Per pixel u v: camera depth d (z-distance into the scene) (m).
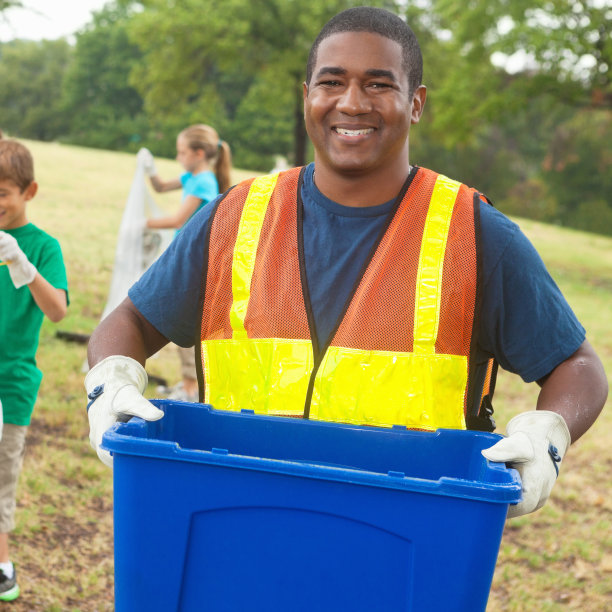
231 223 1.78
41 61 81.50
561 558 4.29
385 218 1.71
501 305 1.66
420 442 1.52
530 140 63.00
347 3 22.62
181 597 1.24
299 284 1.71
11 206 2.97
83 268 10.05
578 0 18.55
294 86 23.97
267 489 1.19
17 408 2.98
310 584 1.21
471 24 18.95
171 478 1.21
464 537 1.16
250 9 22.34
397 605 1.19
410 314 1.65
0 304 2.92
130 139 67.38
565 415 1.55
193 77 24.30
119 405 1.43
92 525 3.90
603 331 10.96
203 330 1.77
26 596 3.20
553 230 29.55
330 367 1.65
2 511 3.04
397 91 1.66
